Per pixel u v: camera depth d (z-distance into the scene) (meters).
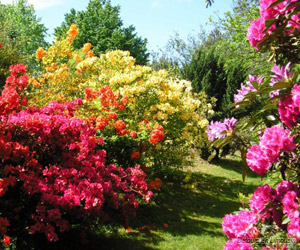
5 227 3.37
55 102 4.95
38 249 4.08
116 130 6.06
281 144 1.40
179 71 13.11
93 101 6.59
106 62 8.18
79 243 4.44
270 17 1.54
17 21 28.95
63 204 3.72
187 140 8.24
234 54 15.64
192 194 8.19
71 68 9.48
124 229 5.31
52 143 4.24
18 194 3.88
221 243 5.18
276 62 1.69
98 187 3.92
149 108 7.43
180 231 5.62
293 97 1.37
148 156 7.52
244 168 1.82
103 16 27.14
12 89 3.94
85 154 4.43
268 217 1.57
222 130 1.81
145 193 5.02
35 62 22.45
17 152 3.73
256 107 1.76
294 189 1.48
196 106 7.95
